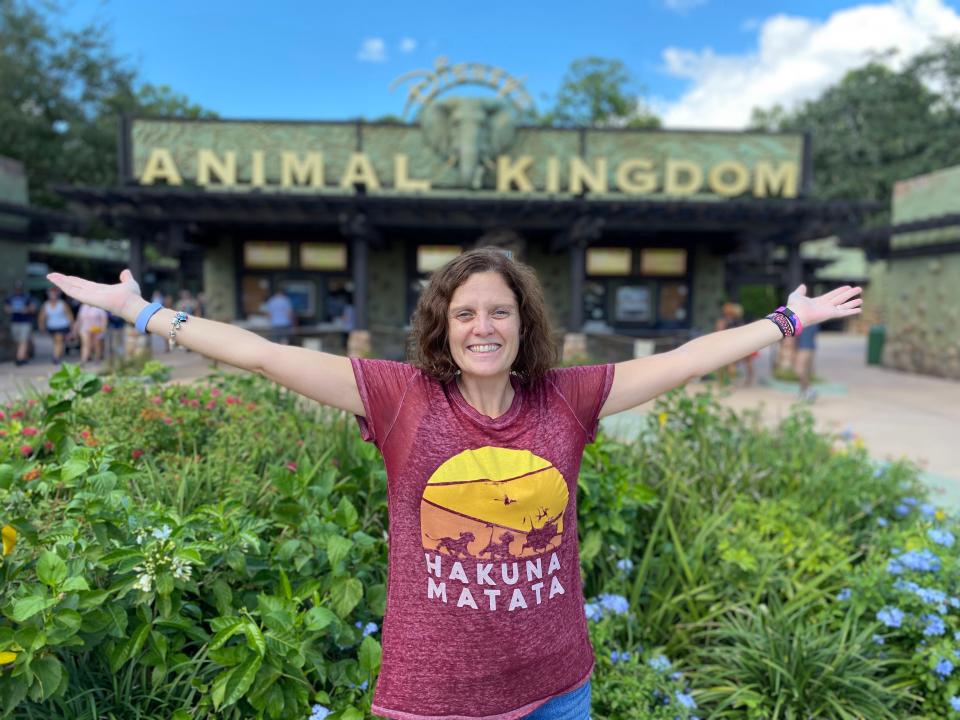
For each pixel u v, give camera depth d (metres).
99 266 30.73
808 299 1.77
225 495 2.71
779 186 12.55
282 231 13.98
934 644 2.49
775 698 2.40
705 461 3.94
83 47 23.94
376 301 14.42
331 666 2.10
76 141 23.44
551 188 12.31
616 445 3.54
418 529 1.49
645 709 2.22
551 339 1.58
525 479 1.45
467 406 1.50
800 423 4.73
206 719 1.97
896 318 16.58
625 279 14.63
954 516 3.58
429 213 12.27
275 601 1.96
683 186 12.95
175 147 12.94
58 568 1.76
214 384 4.48
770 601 2.83
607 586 2.79
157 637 1.92
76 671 1.95
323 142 13.34
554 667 1.52
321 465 2.96
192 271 18.84
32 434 3.01
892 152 34.97
